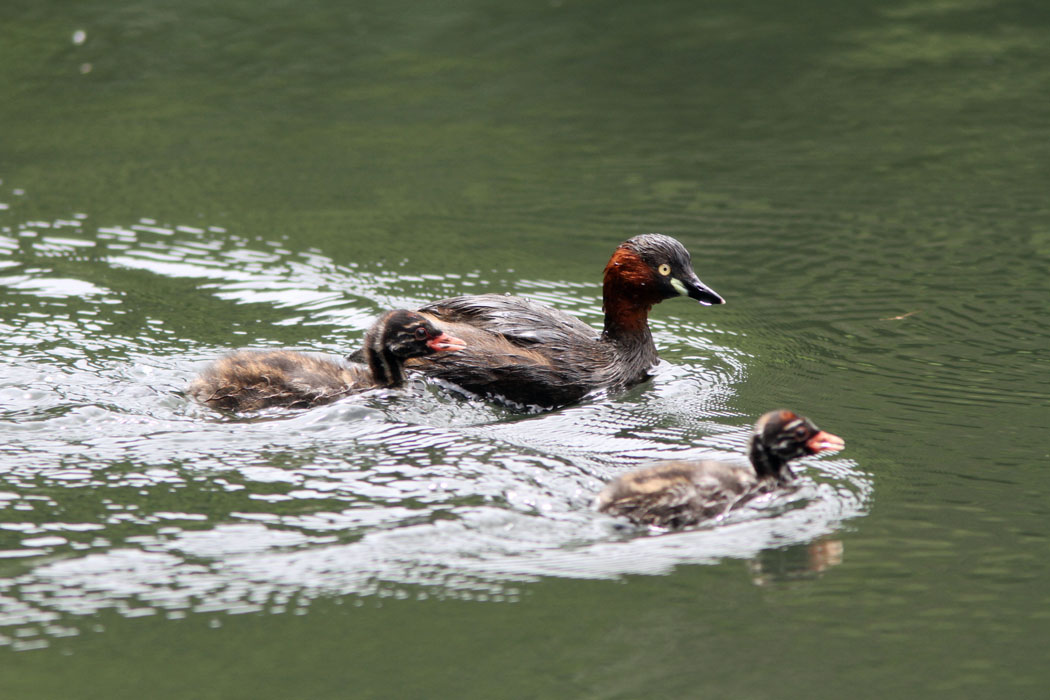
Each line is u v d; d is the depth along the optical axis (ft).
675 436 40.16
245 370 41.83
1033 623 28.60
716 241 60.34
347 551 31.55
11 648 27.30
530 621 28.71
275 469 36.22
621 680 26.50
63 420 39.55
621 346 46.52
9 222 61.87
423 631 28.30
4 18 95.61
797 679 26.55
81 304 51.60
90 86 83.66
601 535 32.83
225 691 26.02
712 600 29.63
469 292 54.44
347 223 63.00
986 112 77.41
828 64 86.22
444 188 68.13
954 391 43.80
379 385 43.83
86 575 30.17
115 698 25.71
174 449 37.58
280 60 88.53
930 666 26.96
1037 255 57.52
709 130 76.18
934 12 95.55
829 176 68.64
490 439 39.32
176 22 95.55
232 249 59.16
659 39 91.15
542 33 92.89
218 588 29.86
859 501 34.88
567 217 63.87
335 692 25.99
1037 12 94.63
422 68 87.10
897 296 53.57
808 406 42.63
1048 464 37.35
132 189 67.36
